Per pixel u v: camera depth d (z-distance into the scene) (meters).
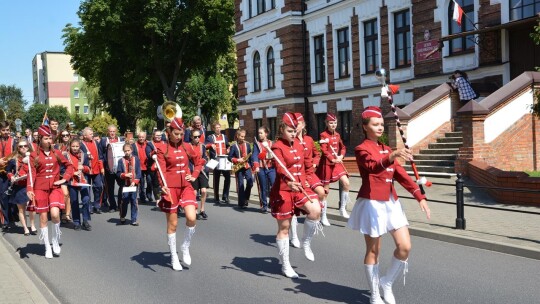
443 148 17.97
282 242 7.51
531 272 7.38
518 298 6.29
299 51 30.17
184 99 59.81
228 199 15.55
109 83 45.00
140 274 7.93
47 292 7.07
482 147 15.93
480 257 8.30
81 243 10.45
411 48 23.45
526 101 16.67
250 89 34.19
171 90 42.06
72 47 43.00
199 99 58.84
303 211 7.64
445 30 21.14
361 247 9.27
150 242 10.36
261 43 32.75
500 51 18.86
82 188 12.09
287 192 7.43
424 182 5.67
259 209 14.30
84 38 40.81
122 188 12.68
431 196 13.93
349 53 27.28
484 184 14.00
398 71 24.11
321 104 29.28
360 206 5.92
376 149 5.91
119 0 37.44
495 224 10.25
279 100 31.23
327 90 28.78
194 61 44.12
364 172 5.93
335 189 16.33
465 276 7.27
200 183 12.92
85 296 6.93
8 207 12.23
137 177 12.48
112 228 12.06
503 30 18.67
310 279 7.33
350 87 27.17
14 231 11.98
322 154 11.37
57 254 9.38
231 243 9.90
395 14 24.36
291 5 29.81
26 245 10.36
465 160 16.00
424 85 22.17
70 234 11.48
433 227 10.21
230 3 38.62
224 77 61.56
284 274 7.57
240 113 35.56
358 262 8.20
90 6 37.62
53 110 94.12
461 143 17.45
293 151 7.60
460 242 9.23
